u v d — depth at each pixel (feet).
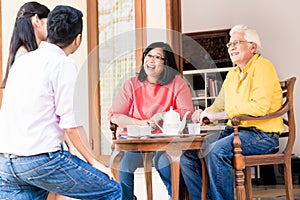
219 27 23.71
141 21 13.62
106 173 7.72
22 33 8.94
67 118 7.36
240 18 23.53
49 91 7.47
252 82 10.77
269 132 10.52
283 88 11.14
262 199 15.26
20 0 14.01
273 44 23.25
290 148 10.49
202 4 23.93
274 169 21.30
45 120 7.42
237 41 11.12
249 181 11.69
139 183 11.16
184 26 24.09
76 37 7.94
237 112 10.43
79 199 8.32
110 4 13.91
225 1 23.67
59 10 7.84
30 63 7.63
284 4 23.16
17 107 7.47
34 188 7.75
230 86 11.24
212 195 9.96
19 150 7.32
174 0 13.39
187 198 10.73
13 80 7.69
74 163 7.47
